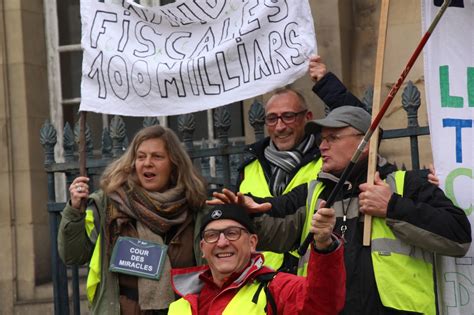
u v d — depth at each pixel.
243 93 9.80
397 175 8.90
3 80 13.69
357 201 8.84
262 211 8.56
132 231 9.12
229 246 8.03
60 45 14.01
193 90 9.90
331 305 7.60
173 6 9.95
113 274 9.09
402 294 8.61
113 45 9.98
